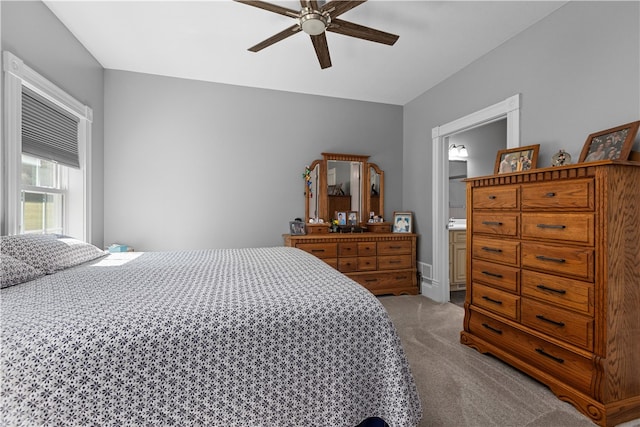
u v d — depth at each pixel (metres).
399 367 1.10
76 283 1.36
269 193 3.75
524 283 1.90
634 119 1.73
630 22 1.75
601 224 1.47
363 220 4.05
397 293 3.79
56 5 2.21
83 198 2.76
